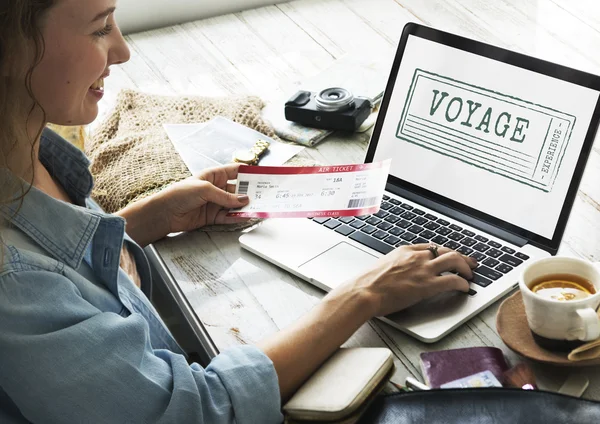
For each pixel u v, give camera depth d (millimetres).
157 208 1334
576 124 1190
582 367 1014
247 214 1354
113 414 917
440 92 1345
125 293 1095
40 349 882
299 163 1494
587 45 1888
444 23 2031
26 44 865
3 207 935
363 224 1315
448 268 1150
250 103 1685
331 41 1994
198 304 1208
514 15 2045
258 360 997
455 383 1001
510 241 1239
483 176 1286
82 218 994
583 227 1298
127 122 1682
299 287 1223
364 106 1593
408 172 1373
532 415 899
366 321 1104
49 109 943
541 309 979
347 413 948
